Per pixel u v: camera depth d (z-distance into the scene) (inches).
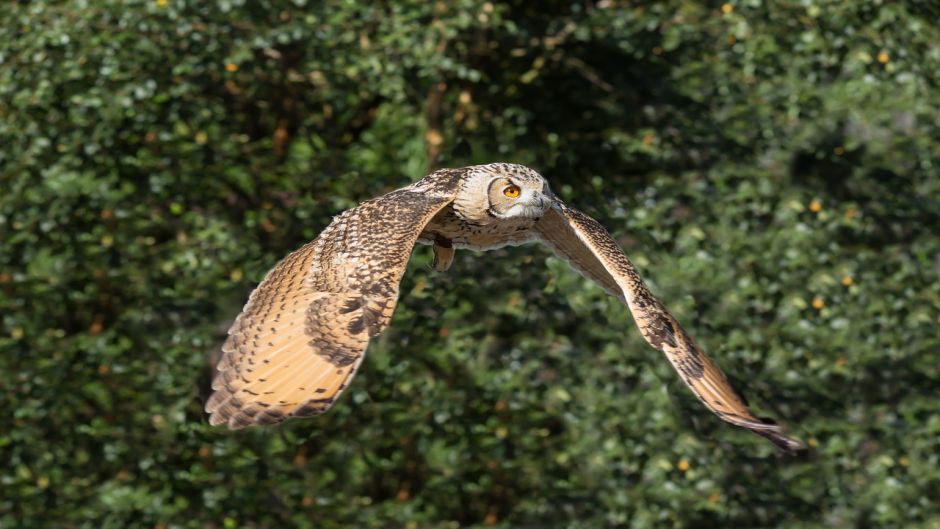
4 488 556.1
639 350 558.3
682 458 550.3
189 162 567.8
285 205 584.1
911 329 578.9
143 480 557.0
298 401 170.4
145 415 559.2
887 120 585.3
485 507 577.3
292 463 573.9
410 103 602.9
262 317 181.2
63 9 559.8
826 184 592.1
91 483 562.6
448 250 223.1
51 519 554.6
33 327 569.0
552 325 560.1
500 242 232.1
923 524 563.2
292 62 592.1
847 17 585.3
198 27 550.3
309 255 191.6
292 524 565.3
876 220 584.1
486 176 213.3
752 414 199.3
